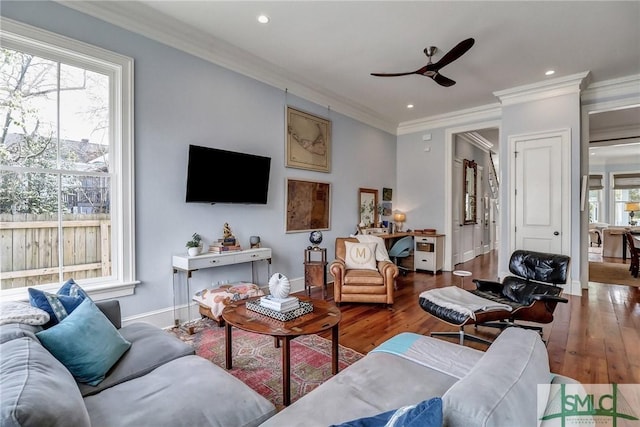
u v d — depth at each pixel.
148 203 3.03
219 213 3.61
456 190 6.46
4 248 2.40
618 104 4.38
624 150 8.86
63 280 2.64
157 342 1.84
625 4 2.73
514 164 4.77
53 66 2.58
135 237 2.95
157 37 3.06
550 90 4.45
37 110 2.52
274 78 4.15
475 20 2.99
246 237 3.90
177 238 3.24
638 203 9.98
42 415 0.84
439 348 1.69
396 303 4.05
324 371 2.34
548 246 4.52
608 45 3.43
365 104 5.36
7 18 2.29
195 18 2.96
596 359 2.52
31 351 1.18
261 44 3.44
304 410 1.19
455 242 6.46
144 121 2.99
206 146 3.45
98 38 2.71
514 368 1.00
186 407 1.25
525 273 3.28
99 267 2.82
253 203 3.87
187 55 3.29
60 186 2.63
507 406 0.83
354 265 4.20
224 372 1.56
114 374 1.54
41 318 1.57
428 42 3.39
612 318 3.43
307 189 4.70
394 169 6.61
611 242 7.64
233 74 3.71
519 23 3.03
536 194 4.61
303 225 4.64
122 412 1.23
